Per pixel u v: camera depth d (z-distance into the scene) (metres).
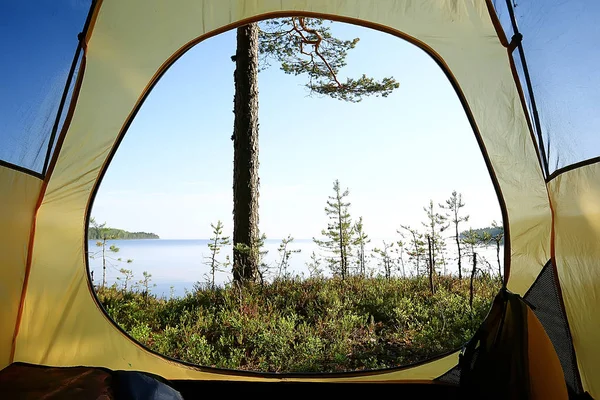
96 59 2.82
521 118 2.75
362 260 9.34
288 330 5.09
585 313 2.25
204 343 4.77
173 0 2.94
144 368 3.17
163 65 3.08
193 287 7.22
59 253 2.87
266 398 3.18
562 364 2.42
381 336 5.19
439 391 3.11
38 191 2.63
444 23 3.03
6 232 2.37
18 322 2.57
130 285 7.21
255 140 8.03
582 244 2.25
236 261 7.38
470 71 3.01
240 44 8.17
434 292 6.82
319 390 3.20
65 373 2.37
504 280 2.89
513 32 2.67
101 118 2.91
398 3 3.06
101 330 3.11
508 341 2.33
